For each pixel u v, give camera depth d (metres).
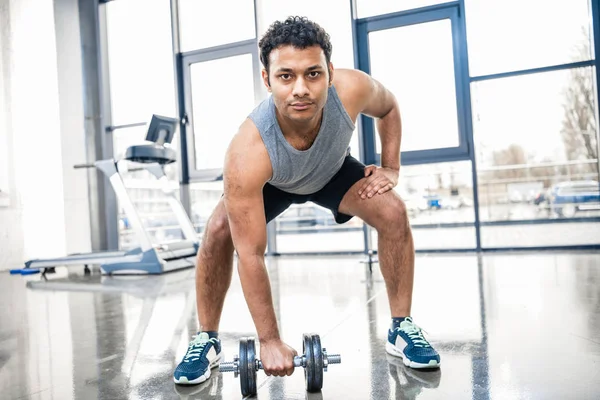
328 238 4.21
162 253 3.36
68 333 1.67
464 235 3.70
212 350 1.19
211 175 4.12
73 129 4.43
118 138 4.55
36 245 4.20
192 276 3.03
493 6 3.39
